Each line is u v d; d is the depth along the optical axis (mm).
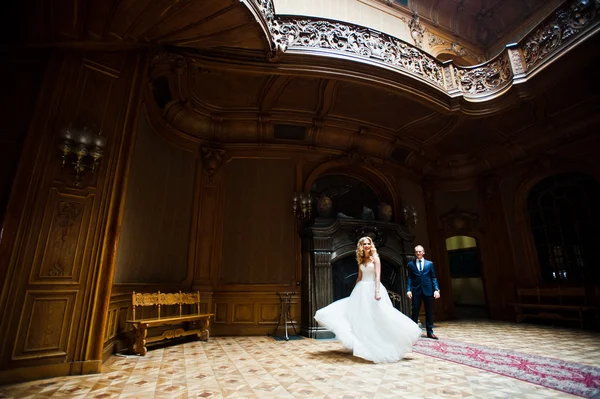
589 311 6832
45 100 3559
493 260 8938
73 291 3391
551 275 7957
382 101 6957
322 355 4242
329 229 6867
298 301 6738
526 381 2852
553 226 8062
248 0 3980
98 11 3570
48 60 3717
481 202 9430
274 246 7039
